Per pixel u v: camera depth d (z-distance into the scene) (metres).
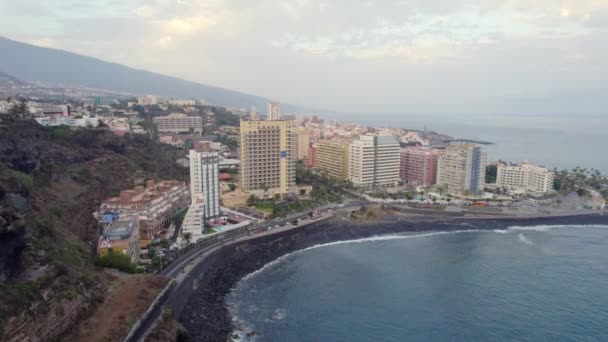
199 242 177.38
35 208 132.12
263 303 136.75
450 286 153.12
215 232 191.62
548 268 172.25
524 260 181.88
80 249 128.25
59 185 172.12
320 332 120.00
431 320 128.12
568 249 198.12
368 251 192.62
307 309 133.50
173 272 141.12
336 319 127.62
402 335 119.50
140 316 103.88
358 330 121.56
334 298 141.75
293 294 144.25
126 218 158.75
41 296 85.62
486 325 125.69
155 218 181.50
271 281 155.00
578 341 117.50
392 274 164.00
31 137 187.88
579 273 167.00
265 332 118.94
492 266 174.00
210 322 122.19
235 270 161.25
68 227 141.75
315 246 198.62
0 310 74.50
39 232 115.88
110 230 142.38
